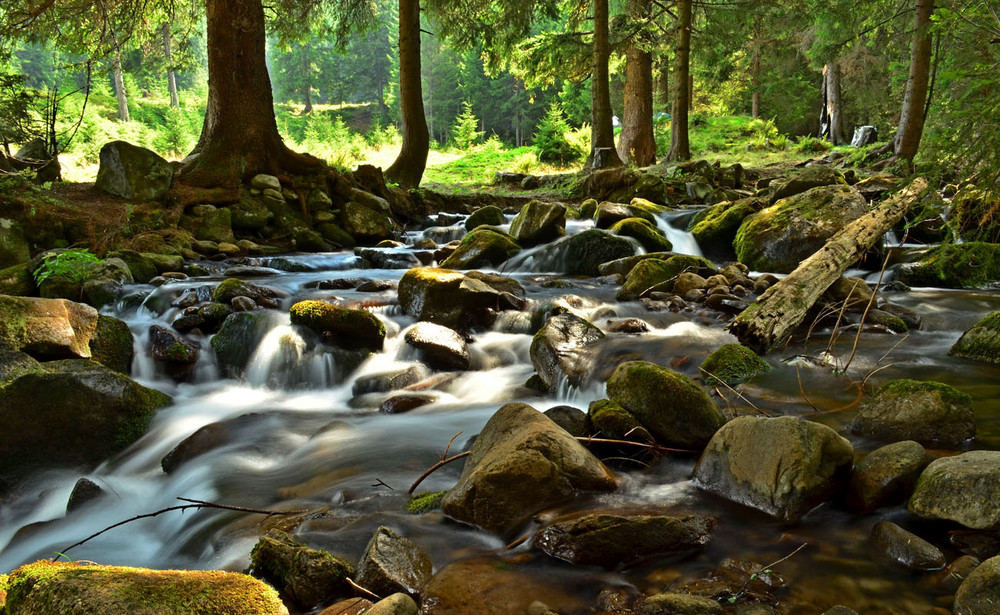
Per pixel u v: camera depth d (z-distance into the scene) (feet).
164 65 57.67
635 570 7.30
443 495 9.41
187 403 15.69
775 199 34.73
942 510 7.45
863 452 10.02
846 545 7.55
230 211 34.68
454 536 8.32
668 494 9.22
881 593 6.61
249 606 5.98
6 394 12.59
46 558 9.46
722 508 8.66
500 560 7.64
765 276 23.31
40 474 12.44
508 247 30.07
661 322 19.62
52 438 12.80
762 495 8.52
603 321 19.84
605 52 58.90
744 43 101.40
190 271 26.21
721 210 34.32
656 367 11.68
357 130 203.31
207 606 5.79
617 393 11.73
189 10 53.93
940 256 16.37
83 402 13.30
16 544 9.96
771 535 7.88
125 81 144.46
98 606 5.56
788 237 27.22
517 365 17.39
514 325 19.53
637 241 29.94
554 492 8.87
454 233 39.24
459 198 50.42
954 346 16.14
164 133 116.57
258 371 17.22
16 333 14.49
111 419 13.58
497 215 38.65
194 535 9.44
